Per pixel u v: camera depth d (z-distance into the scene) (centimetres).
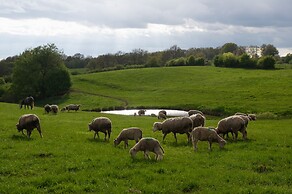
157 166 2028
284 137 3036
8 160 2084
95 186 1683
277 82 9069
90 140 2811
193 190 1694
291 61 16762
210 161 2167
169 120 2800
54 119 4288
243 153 2366
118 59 18200
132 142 2731
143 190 1656
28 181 1727
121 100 9112
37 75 10512
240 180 1812
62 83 10575
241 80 9850
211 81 10388
